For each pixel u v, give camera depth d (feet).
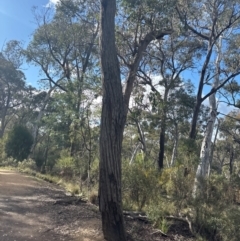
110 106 20.58
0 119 152.46
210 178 32.19
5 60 122.42
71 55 90.48
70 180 46.85
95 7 56.29
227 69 63.26
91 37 84.28
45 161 76.07
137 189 31.07
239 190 32.76
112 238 20.35
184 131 87.61
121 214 20.58
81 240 20.76
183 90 77.77
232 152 131.75
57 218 24.95
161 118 71.51
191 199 29.32
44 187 37.99
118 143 20.53
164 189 32.65
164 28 37.27
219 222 25.71
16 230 21.11
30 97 134.41
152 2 33.01
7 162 68.74
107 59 20.88
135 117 67.41
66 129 48.49
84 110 38.40
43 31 89.35
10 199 29.14
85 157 43.39
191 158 39.29
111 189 20.29
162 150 74.69
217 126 102.73
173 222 27.32
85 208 28.63
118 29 41.01
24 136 77.25
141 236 23.68
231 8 58.54
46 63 96.94
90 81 38.24
